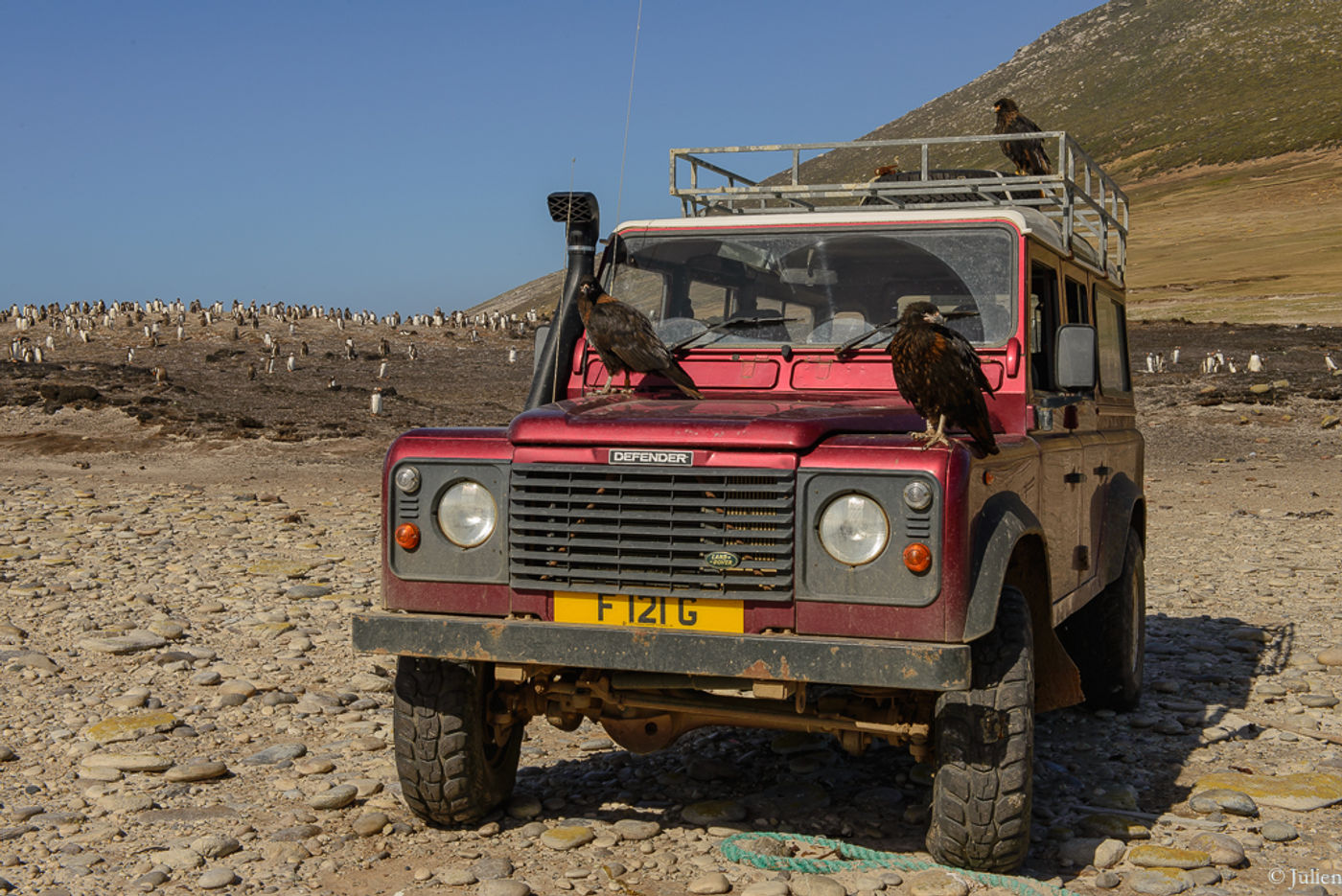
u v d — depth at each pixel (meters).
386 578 5.02
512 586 4.81
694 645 4.51
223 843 5.16
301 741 6.92
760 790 6.07
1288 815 5.71
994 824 4.64
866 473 4.43
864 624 4.44
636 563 4.63
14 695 7.80
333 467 26.22
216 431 29.95
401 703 5.26
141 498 20.27
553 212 6.33
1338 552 14.96
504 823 5.58
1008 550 4.57
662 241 6.27
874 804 5.80
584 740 6.97
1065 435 6.20
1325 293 100.88
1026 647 4.70
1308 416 34.62
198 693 7.98
